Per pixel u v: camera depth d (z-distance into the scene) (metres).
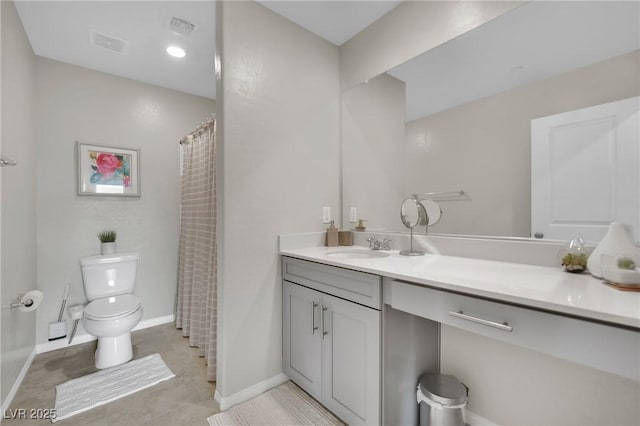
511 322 0.87
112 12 1.79
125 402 1.60
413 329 1.38
